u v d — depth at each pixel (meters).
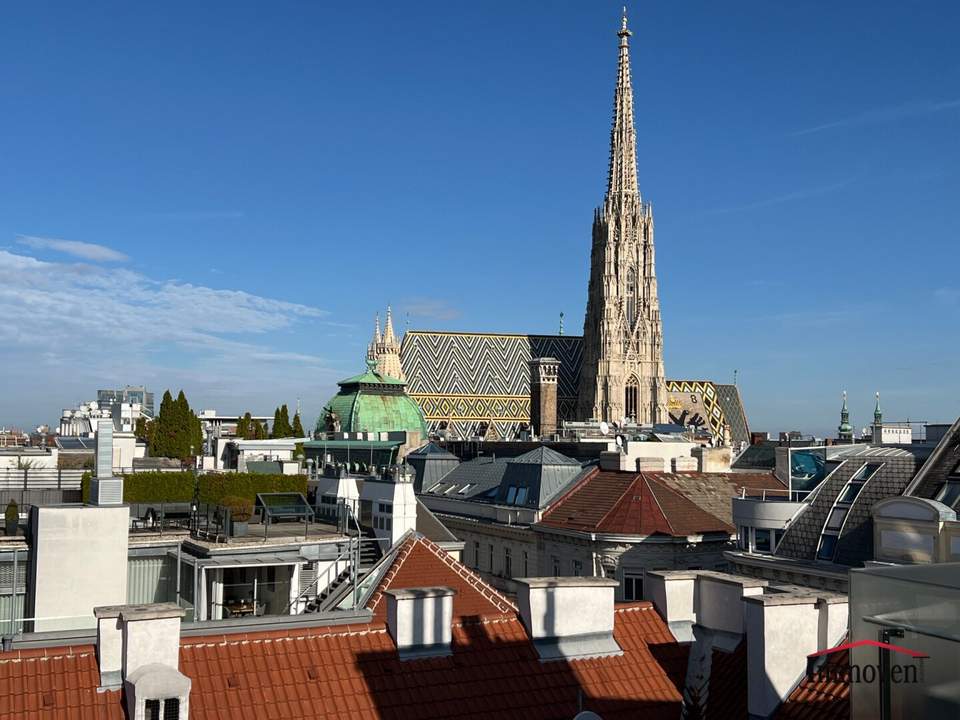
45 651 22.66
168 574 48.53
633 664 26.02
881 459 68.69
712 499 95.75
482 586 46.53
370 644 24.94
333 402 187.75
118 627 22.38
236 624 25.95
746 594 24.97
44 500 64.25
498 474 113.31
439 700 23.91
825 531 65.94
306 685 23.50
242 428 166.50
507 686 24.64
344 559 49.84
